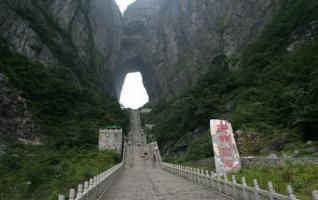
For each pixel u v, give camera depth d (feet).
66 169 100.01
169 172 115.03
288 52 150.51
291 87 115.14
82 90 212.43
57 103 174.29
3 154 107.04
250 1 256.73
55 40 254.06
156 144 187.11
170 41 407.44
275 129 97.86
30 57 206.28
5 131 123.34
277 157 70.74
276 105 112.16
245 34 242.78
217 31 302.04
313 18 152.66
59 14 303.27
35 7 260.21
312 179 46.16
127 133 250.98
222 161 73.26
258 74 155.33
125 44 467.52
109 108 245.45
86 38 331.16
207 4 360.48
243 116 115.96
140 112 362.12
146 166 150.20
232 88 161.68
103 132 162.61
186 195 50.39
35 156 114.21
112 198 47.24
